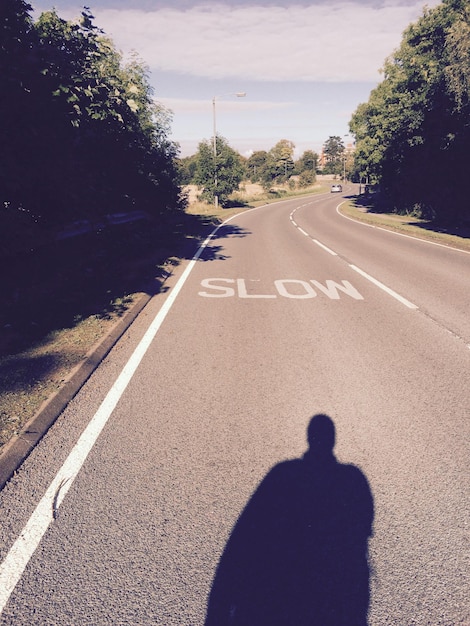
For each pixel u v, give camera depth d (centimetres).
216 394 433
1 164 576
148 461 326
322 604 217
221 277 1016
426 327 650
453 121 2006
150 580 228
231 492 294
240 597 220
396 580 230
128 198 1224
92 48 695
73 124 627
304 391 441
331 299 816
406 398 427
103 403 411
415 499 288
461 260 1251
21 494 288
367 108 3488
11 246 705
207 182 3866
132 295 776
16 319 612
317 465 323
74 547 248
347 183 13038
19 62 568
